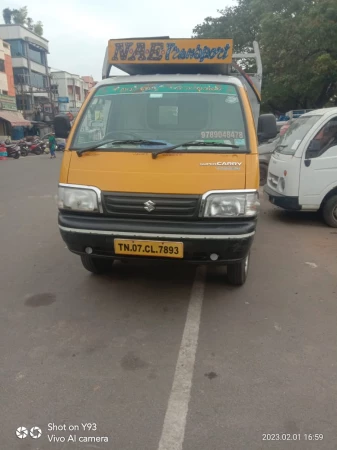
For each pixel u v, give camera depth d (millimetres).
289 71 17922
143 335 3490
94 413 2570
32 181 12914
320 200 6770
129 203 3625
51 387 2809
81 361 3113
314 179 6680
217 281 4625
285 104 22141
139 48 4477
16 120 34656
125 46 4484
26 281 4648
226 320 3744
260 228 6930
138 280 4648
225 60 4426
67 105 51906
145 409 2605
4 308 3986
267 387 2811
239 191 3568
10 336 3471
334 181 6652
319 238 6352
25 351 3244
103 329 3590
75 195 3727
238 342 3377
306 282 4629
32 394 2736
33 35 43625
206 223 3596
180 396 2721
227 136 3926
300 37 16781
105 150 3830
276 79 18422
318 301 4148
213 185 3568
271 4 20141
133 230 3600
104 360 3127
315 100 20094
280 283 4590
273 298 4207
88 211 3717
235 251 3623
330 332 3547
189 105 4184
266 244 6027
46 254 5586
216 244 3561
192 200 3562
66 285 4527
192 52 4434
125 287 4465
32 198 9797
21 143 28125
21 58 40844
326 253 5629
